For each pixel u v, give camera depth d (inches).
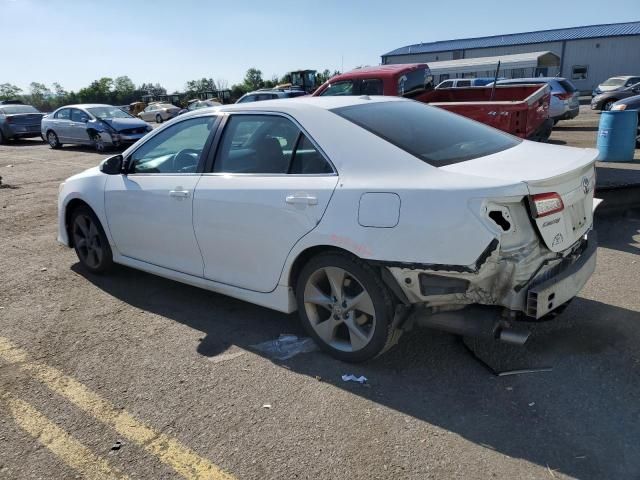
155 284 195.2
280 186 133.7
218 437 108.5
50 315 170.9
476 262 104.9
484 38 2165.4
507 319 115.8
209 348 145.9
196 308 172.7
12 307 178.1
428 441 104.7
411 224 110.8
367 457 101.0
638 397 115.3
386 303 121.6
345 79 392.2
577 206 123.3
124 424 114.0
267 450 104.0
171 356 142.2
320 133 131.8
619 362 129.0
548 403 114.8
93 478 98.9
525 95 372.2
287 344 145.9
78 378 132.7
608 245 213.8
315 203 125.6
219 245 150.1
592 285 174.4
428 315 122.0
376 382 125.6
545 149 134.4
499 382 123.4
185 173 160.7
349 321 130.0
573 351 134.9
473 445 103.0
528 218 108.5
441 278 112.1
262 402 119.6
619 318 150.6
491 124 304.3
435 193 108.6
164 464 101.7
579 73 1921.8
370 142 125.0
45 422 115.6
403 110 147.6
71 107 705.0
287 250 133.5
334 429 109.4
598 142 388.5
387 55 2258.9
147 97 2121.1
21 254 237.6
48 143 790.5
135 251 180.7
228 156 150.6
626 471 94.7
